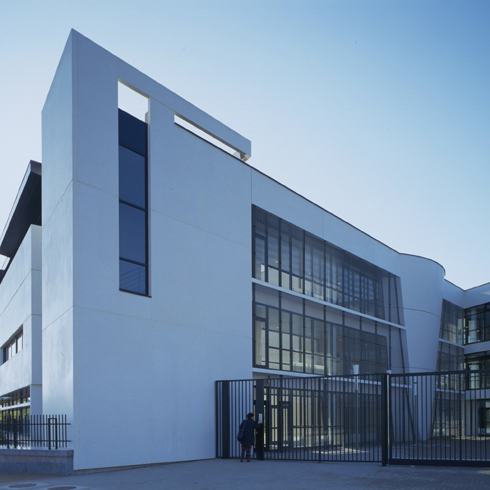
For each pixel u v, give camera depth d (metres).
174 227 19.08
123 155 17.89
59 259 16.66
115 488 11.73
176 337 18.41
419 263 38.00
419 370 36.12
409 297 36.75
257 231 23.69
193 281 19.53
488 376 41.31
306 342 25.86
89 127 16.62
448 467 15.53
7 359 30.86
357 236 32.06
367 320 31.84
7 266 33.16
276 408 22.67
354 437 27.23
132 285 17.30
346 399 27.62
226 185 22.00
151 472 14.82
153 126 18.86
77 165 16.08
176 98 20.25
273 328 23.78
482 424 39.78
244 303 21.86
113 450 15.54
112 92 17.59
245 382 20.94
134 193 18.02
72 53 16.53
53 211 17.75
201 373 19.20
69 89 16.53
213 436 19.30
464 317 47.38
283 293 24.69
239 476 13.76
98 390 15.45
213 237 20.81
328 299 28.14
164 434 17.31
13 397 28.72
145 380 16.98
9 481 13.14
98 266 16.09
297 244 26.39
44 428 15.50
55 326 16.67
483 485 11.95
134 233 17.75
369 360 31.25
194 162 20.45
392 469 15.09
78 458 14.56
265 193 24.45
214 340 20.03
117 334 16.31
